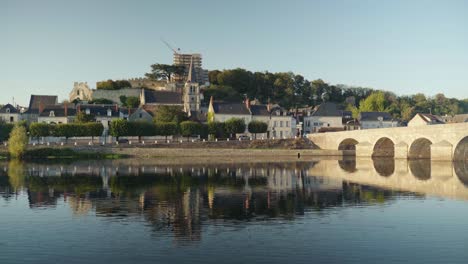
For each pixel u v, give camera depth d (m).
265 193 44.53
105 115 125.31
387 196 42.12
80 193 44.97
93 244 26.47
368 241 26.78
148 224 31.12
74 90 175.00
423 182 52.16
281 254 24.48
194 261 23.47
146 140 114.94
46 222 31.98
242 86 190.25
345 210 35.50
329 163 83.56
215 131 115.94
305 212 34.84
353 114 165.75
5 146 97.19
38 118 122.81
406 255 24.28
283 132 136.75
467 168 68.12
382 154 98.44
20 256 24.53
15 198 42.06
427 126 81.19
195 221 31.97
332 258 23.88
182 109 137.62
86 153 96.50
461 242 26.47
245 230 29.27
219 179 56.66
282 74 197.00
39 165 78.69
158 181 54.84
